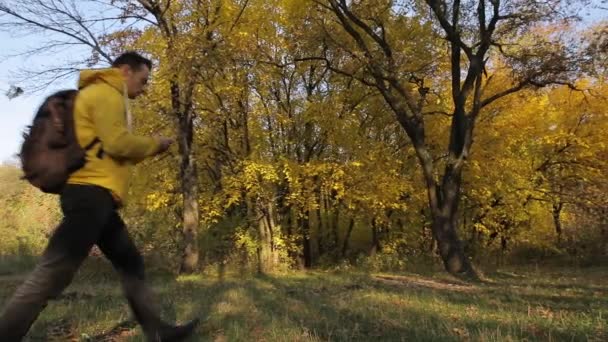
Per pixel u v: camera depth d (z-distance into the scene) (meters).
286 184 20.73
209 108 19.52
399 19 20.27
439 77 22.42
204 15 16.72
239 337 5.34
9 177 24.58
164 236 20.56
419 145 18.53
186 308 6.99
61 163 3.54
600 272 20.38
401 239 23.53
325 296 8.74
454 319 6.54
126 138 3.61
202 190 21.66
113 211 3.76
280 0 18.23
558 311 7.48
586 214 25.81
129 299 4.20
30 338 5.52
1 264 18.20
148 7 16.42
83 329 5.88
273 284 12.06
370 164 20.41
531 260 26.86
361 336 5.53
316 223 24.62
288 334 5.43
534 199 24.45
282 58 20.48
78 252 3.53
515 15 17.78
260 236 20.36
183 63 15.55
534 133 23.36
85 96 3.61
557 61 17.36
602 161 24.61
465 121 18.52
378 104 22.16
